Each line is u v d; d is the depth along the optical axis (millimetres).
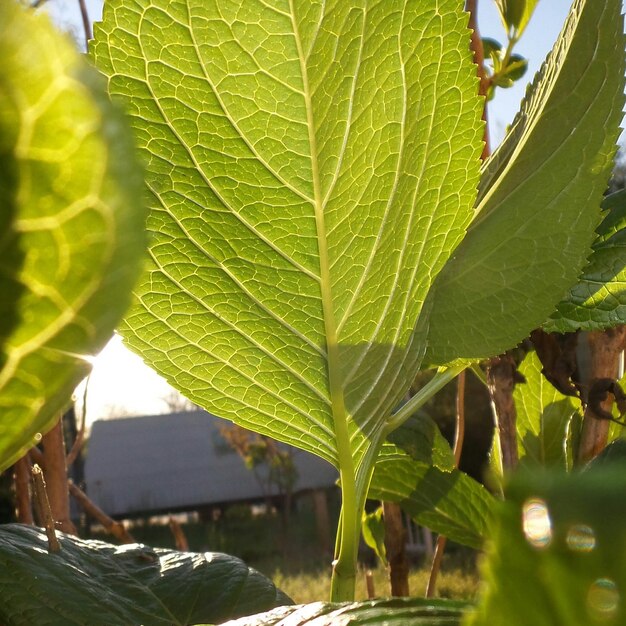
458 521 321
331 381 197
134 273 58
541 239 232
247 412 204
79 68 53
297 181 170
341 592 205
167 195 171
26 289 58
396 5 159
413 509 323
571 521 55
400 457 316
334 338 192
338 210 175
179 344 192
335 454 209
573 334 289
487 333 236
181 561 229
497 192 239
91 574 209
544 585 56
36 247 57
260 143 165
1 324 60
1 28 51
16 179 54
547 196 232
